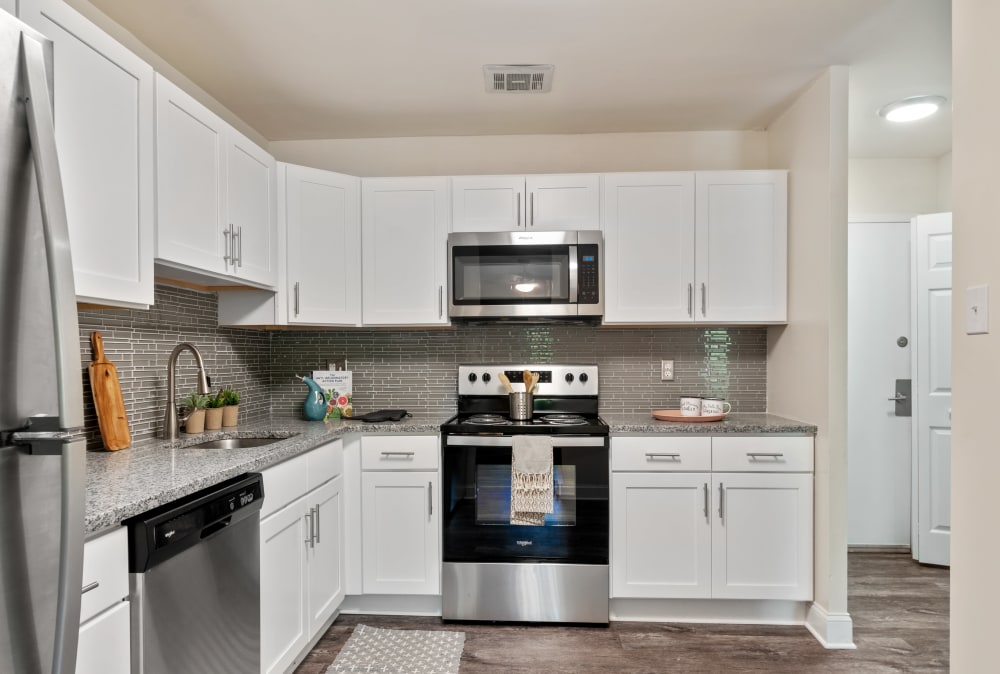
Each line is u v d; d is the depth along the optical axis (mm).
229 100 2570
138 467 1569
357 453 2512
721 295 2658
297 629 1993
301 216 2543
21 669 699
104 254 1394
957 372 1418
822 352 2346
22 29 717
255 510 1652
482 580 2432
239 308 2520
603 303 2674
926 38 2070
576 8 1880
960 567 1400
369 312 2738
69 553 739
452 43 2094
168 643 1274
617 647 2234
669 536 2430
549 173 2912
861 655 2170
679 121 2838
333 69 2289
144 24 1954
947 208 3256
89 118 1341
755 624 2441
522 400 2658
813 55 2195
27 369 708
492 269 2674
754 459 2404
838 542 2279
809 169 2463
